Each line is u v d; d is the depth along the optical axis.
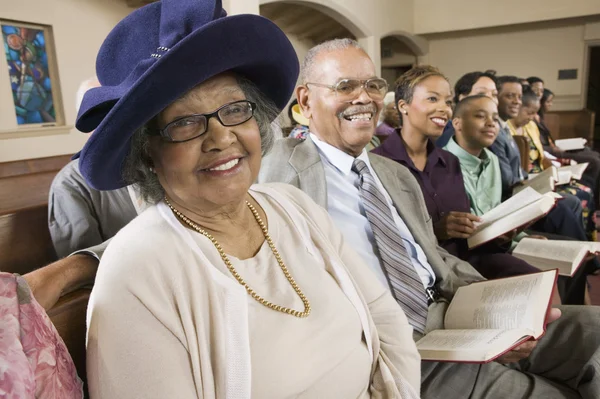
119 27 0.78
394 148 1.92
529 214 1.57
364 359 0.91
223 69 0.75
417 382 1.02
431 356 1.12
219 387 0.73
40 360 0.54
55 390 0.55
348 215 1.42
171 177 0.79
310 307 0.87
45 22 4.40
